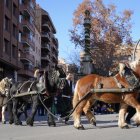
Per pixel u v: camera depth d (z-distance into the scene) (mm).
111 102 14656
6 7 57188
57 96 18188
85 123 17703
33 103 16578
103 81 14625
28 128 15617
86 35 23125
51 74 16281
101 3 53906
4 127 16203
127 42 53781
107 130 14156
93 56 52250
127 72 14328
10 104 18062
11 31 60000
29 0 80375
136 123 14672
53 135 12852
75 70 46812
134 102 14305
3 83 18859
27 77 83625
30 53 83562
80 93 14758
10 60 59188
